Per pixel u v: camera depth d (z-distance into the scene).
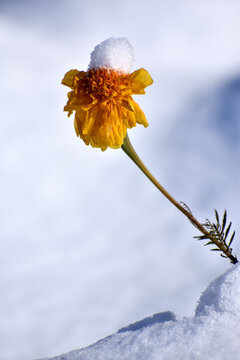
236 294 0.48
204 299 0.49
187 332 0.46
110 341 0.48
